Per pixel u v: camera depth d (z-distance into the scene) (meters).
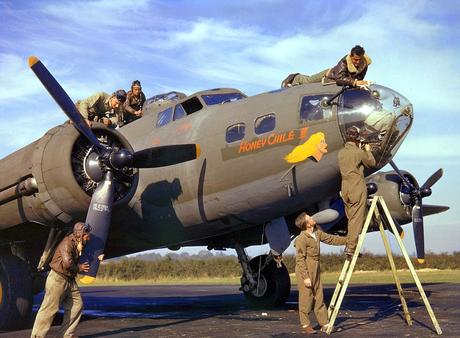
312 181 9.84
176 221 11.36
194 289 24.44
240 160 10.42
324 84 10.10
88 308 14.75
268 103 10.52
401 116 9.34
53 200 9.73
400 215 13.20
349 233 8.37
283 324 9.30
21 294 10.19
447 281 22.23
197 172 10.90
